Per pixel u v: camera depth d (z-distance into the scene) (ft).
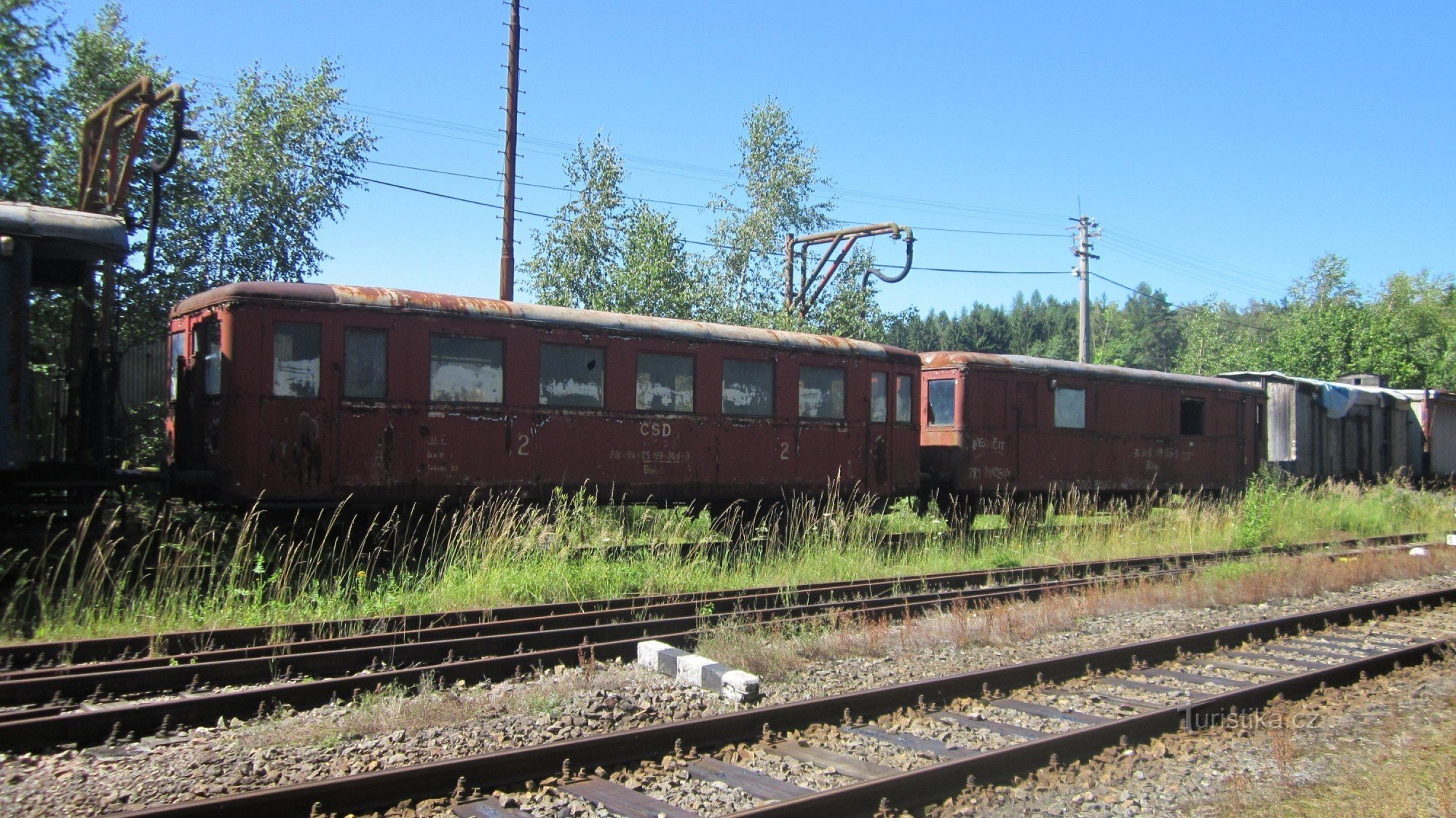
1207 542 55.93
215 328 36.06
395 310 37.32
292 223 58.03
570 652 26.21
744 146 97.76
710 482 45.57
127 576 31.55
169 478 35.27
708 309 76.84
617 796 16.34
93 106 51.72
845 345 51.11
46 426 44.88
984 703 22.52
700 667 23.66
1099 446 63.77
